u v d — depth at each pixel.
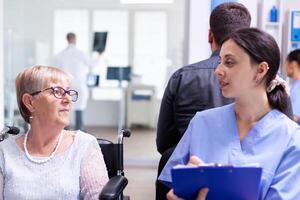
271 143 1.09
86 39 7.09
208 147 1.17
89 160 1.41
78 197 1.37
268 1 2.95
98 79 6.46
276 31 2.96
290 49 2.94
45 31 6.39
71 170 1.38
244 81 1.05
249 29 1.06
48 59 6.46
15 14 5.67
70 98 1.42
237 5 1.55
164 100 1.69
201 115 1.23
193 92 1.59
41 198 1.33
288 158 1.05
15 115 4.17
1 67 3.64
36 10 6.19
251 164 0.98
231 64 1.05
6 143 1.44
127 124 7.22
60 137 1.45
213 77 1.57
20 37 5.79
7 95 4.54
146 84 7.20
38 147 1.41
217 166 0.91
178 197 0.97
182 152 1.22
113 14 7.18
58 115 1.38
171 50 7.00
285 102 1.13
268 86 1.09
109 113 7.39
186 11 3.08
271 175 1.05
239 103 1.12
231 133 1.15
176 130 1.69
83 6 7.04
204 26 2.96
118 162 1.71
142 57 7.25
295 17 2.94
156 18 7.16
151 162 4.29
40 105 1.37
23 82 1.39
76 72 5.67
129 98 7.21
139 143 5.60
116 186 1.29
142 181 3.61
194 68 1.62
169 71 6.80
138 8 7.16
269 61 1.04
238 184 0.93
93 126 7.32
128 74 6.91
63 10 6.80
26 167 1.37
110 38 7.22
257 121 1.12
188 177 0.92
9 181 1.36
